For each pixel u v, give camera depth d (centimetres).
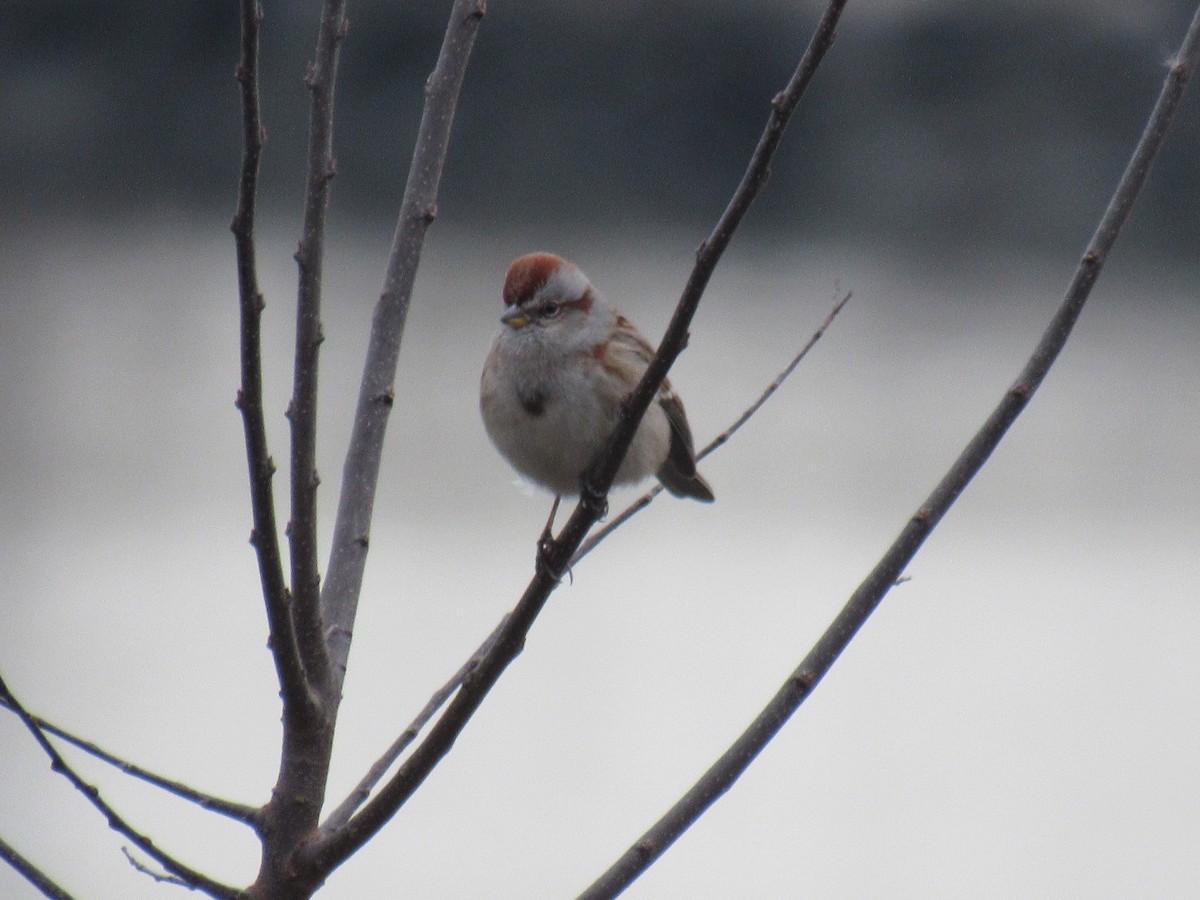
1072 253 2050
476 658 421
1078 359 2141
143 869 343
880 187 2034
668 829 358
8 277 2033
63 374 1848
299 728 363
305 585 362
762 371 1994
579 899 351
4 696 331
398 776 357
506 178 2067
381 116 1923
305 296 352
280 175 2050
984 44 1898
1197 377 2061
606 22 2009
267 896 357
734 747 364
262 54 1786
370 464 414
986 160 1964
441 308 2058
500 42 2016
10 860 331
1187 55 379
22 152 2014
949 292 2108
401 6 1875
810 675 367
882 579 371
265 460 332
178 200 2073
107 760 348
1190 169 1947
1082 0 1864
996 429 374
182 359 1914
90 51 1981
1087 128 1912
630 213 2084
